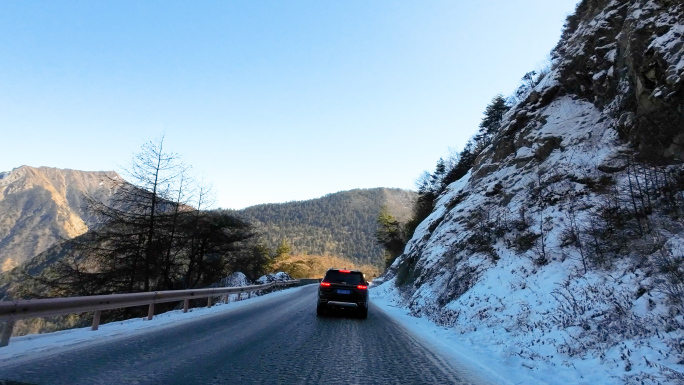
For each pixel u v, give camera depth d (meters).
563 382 5.60
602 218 11.81
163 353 6.52
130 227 24.55
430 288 18.45
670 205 10.13
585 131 17.28
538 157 19.44
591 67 19.22
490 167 24.81
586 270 10.15
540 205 15.90
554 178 16.34
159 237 25.98
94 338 7.76
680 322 6.21
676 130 11.45
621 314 7.33
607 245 10.63
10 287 21.94
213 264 33.50
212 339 8.07
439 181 56.81
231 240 33.06
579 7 25.47
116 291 23.66
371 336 9.45
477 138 50.25
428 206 52.66
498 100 49.09
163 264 26.80
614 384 5.18
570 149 17.23
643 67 12.97
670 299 6.90
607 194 12.87
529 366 6.55
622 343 6.34
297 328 10.13
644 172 11.82
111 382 4.70
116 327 9.45
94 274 22.59
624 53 15.34
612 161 14.08
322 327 10.53
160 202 25.48
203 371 5.41
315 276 94.31
